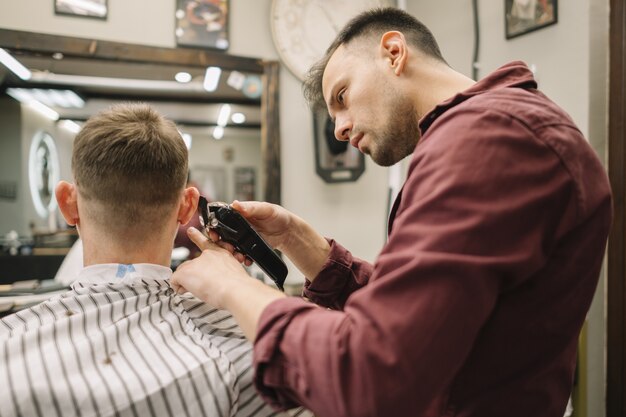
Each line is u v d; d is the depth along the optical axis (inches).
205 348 27.5
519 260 18.1
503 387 22.8
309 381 17.6
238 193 156.3
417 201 19.7
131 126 28.5
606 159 59.1
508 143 19.2
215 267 24.7
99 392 23.5
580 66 58.2
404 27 30.2
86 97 113.4
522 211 18.4
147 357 25.9
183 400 25.0
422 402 16.8
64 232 137.5
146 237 29.4
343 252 38.1
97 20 71.0
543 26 62.6
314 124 81.1
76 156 28.1
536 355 22.9
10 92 116.0
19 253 96.0
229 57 76.9
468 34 75.5
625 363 57.4
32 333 24.9
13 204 163.0
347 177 83.0
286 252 37.6
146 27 73.4
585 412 57.6
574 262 21.8
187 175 30.8
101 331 26.0
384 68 29.5
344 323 17.7
